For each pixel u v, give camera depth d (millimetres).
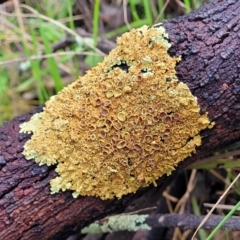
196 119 150
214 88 148
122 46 152
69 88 156
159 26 155
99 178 151
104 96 149
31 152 153
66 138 151
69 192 154
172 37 151
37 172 152
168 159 152
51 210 154
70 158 151
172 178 190
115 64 152
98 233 197
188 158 162
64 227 161
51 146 152
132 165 150
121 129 148
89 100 150
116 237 197
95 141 148
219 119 151
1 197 151
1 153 155
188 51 149
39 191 152
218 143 161
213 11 153
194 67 148
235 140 165
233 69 147
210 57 148
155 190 187
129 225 186
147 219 186
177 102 147
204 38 150
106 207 161
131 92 148
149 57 149
